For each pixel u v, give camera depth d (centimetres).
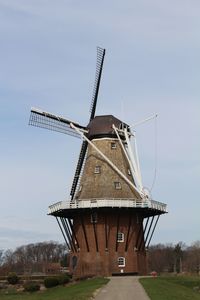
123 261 5184
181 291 3297
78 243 5331
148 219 5628
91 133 5606
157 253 13238
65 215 5541
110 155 5484
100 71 5869
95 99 5838
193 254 13538
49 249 15225
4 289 4819
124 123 5641
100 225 5222
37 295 3962
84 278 4803
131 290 3120
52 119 5575
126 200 5128
